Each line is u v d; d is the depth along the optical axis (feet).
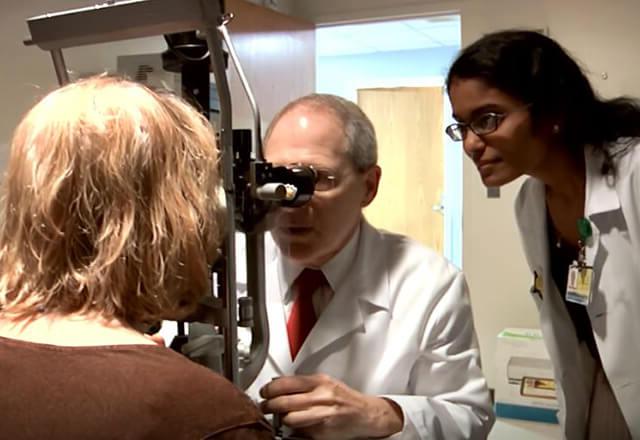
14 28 5.82
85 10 2.70
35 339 2.07
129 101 2.25
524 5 8.41
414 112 17.35
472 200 8.70
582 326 5.15
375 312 3.95
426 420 3.54
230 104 2.57
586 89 4.42
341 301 3.95
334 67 18.20
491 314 8.68
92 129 2.15
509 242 8.53
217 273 2.64
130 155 2.14
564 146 4.48
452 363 3.89
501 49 4.04
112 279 2.12
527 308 8.48
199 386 1.98
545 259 5.15
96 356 1.98
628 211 4.35
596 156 4.51
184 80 2.84
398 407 3.50
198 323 2.85
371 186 3.93
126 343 2.05
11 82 5.76
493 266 8.64
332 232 3.69
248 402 2.08
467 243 8.78
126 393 1.89
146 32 2.65
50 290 2.15
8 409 1.87
